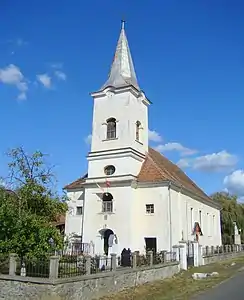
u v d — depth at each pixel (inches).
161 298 682.2
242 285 809.5
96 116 1422.2
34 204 833.5
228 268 1197.7
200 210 1690.5
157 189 1284.4
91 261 709.9
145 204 1290.6
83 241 1299.2
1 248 695.1
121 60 1531.7
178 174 1775.3
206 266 1253.1
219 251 1589.6
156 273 918.4
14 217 729.0
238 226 2416.3
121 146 1339.8
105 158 1353.3
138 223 1283.2
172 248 1162.6
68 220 1425.9
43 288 576.7
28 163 860.0
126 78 1488.7
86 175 1491.1
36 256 679.7
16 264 642.8
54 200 853.8
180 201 1392.7
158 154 1745.8
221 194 2608.3
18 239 704.4
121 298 674.8
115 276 736.3
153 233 1254.3
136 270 821.9
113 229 1259.8
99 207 1310.3
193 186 1823.3
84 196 1352.1
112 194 1299.2
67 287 594.9
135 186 1306.6
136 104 1422.2
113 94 1413.6
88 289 645.3
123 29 1612.9
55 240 742.5
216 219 1975.9
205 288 780.0
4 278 619.8
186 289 775.7
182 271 1085.8
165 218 1249.4
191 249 1266.0
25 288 595.2
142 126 1441.9
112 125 1395.2
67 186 1477.6
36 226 722.2
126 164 1307.8
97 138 1396.4
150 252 934.4
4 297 612.7
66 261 658.2
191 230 1493.6
